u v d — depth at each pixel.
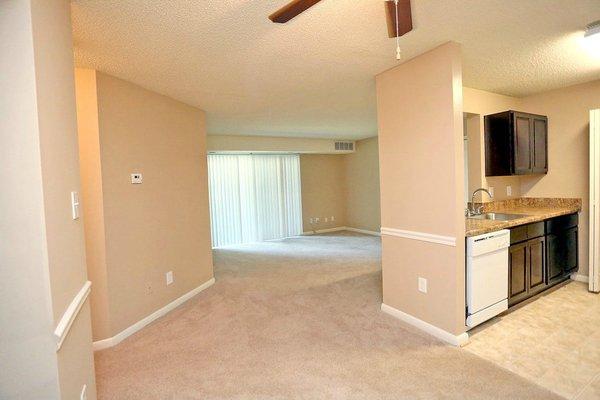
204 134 4.14
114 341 2.64
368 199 7.84
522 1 1.78
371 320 2.93
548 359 2.20
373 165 7.59
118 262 2.73
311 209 8.23
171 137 3.47
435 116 2.44
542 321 2.74
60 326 1.17
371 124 5.48
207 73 2.77
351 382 2.03
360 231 8.17
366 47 2.33
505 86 3.45
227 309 3.33
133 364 2.32
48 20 1.25
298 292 3.80
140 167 3.01
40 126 1.11
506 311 2.92
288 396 1.92
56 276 1.19
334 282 4.14
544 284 3.23
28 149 1.09
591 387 1.90
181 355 2.43
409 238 2.75
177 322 3.04
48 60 1.23
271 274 4.61
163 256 3.29
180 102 3.65
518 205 3.97
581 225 3.62
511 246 2.83
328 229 8.48
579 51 2.50
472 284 2.47
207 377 2.14
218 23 1.92
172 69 2.64
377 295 3.59
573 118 3.56
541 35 2.22
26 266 1.10
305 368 2.21
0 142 1.07
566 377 2.00
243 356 2.39
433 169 2.49
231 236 6.92
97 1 1.65
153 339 2.71
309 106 4.07
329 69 2.76
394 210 2.88
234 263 5.31
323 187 8.38
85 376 1.54
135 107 2.97
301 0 1.25
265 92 3.40
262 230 7.32
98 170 2.59
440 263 2.49
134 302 2.89
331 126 5.62
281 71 2.78
